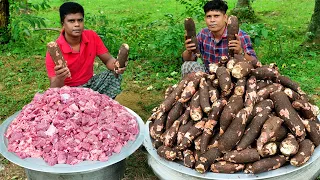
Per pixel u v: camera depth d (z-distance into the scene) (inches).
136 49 245.0
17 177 133.5
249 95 108.3
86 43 149.3
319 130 110.0
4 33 262.1
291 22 315.3
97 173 108.7
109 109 123.9
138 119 129.2
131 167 136.6
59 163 105.7
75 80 150.6
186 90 115.6
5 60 234.5
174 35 215.8
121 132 116.3
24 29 235.6
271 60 225.9
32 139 110.1
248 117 104.5
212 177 99.0
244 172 100.4
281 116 106.7
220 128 104.7
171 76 211.2
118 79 153.5
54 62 129.4
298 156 100.0
